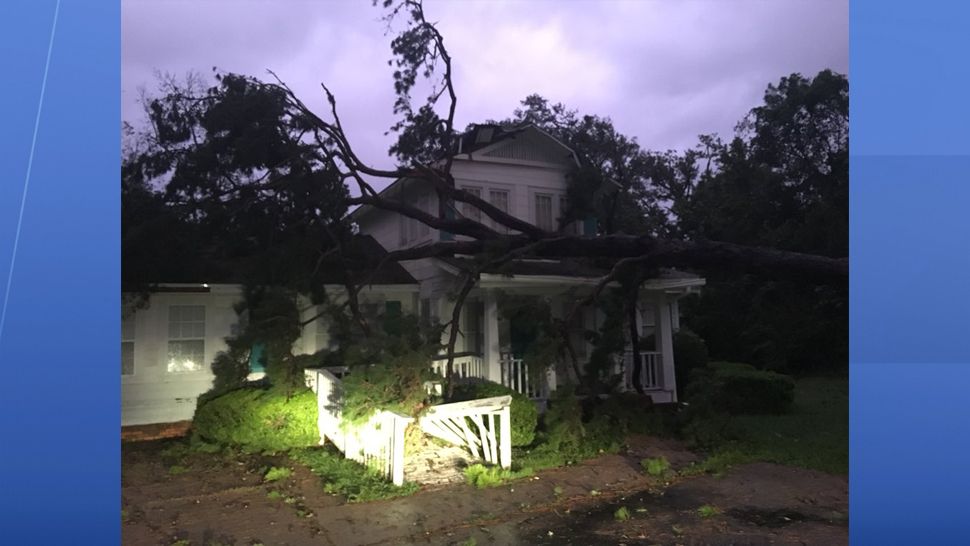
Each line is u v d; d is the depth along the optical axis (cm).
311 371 1134
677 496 784
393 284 1557
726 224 2786
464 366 1341
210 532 661
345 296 1411
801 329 2380
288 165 1188
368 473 860
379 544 632
